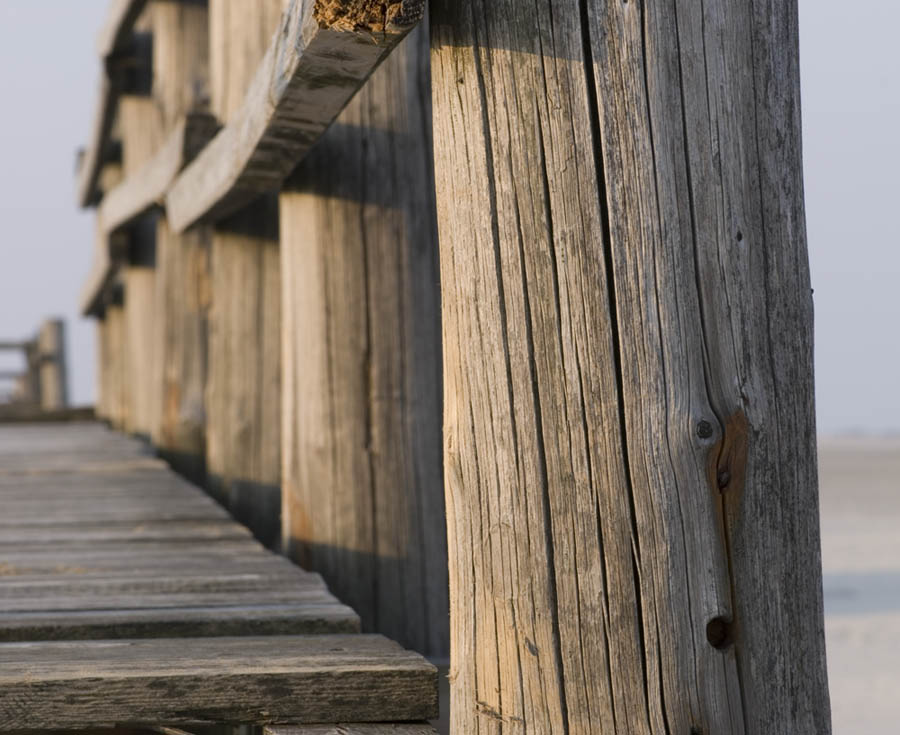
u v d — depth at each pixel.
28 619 2.62
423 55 3.80
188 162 4.80
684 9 1.87
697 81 1.87
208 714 2.13
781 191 1.92
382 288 3.73
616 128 1.86
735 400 1.87
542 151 1.90
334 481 3.70
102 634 2.57
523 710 1.91
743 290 1.88
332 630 2.65
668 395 1.85
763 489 1.88
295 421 3.78
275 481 5.00
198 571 3.29
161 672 2.14
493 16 1.94
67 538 3.95
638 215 1.85
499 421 1.93
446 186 2.01
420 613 3.71
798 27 1.97
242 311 4.98
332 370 3.71
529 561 1.90
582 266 1.87
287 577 3.19
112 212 7.55
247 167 3.52
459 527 1.99
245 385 5.00
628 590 1.84
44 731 2.20
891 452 65.56
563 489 1.88
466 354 1.97
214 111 4.89
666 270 1.85
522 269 1.91
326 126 2.95
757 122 1.90
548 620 1.89
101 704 2.12
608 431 1.86
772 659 1.88
